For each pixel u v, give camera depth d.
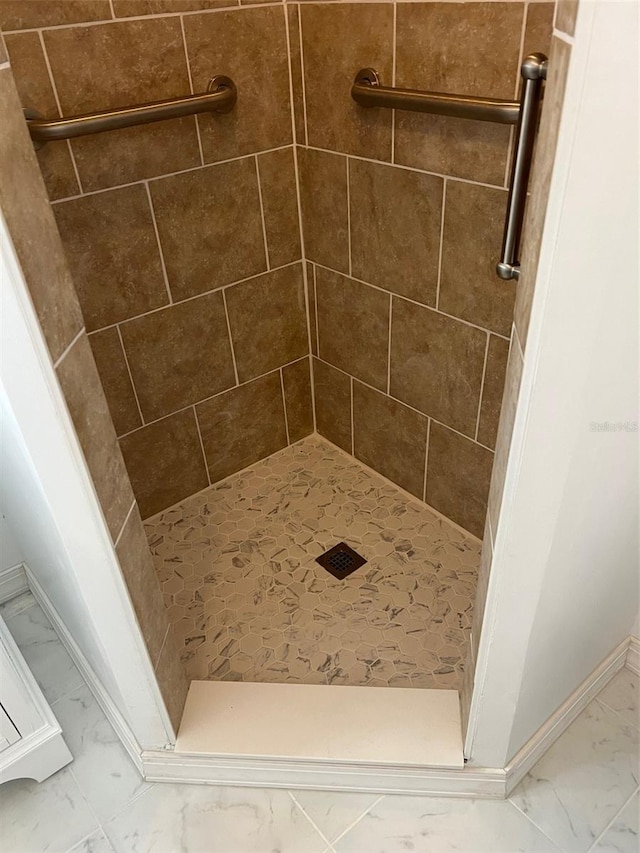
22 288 0.64
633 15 0.45
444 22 1.12
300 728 1.20
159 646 1.09
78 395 0.78
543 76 0.77
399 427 1.74
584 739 1.27
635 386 0.72
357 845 1.14
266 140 1.52
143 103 1.26
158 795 1.22
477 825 1.16
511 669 0.96
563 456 0.71
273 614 1.51
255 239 1.62
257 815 1.19
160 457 1.74
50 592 1.40
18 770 1.19
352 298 1.66
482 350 1.40
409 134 1.29
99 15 1.17
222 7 1.31
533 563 0.81
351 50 1.31
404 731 1.19
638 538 1.04
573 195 0.53
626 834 1.13
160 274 1.50
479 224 1.26
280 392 1.92
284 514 1.79
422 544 1.68
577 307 0.60
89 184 1.30
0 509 1.44
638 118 0.49
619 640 1.32
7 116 0.62
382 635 1.45
